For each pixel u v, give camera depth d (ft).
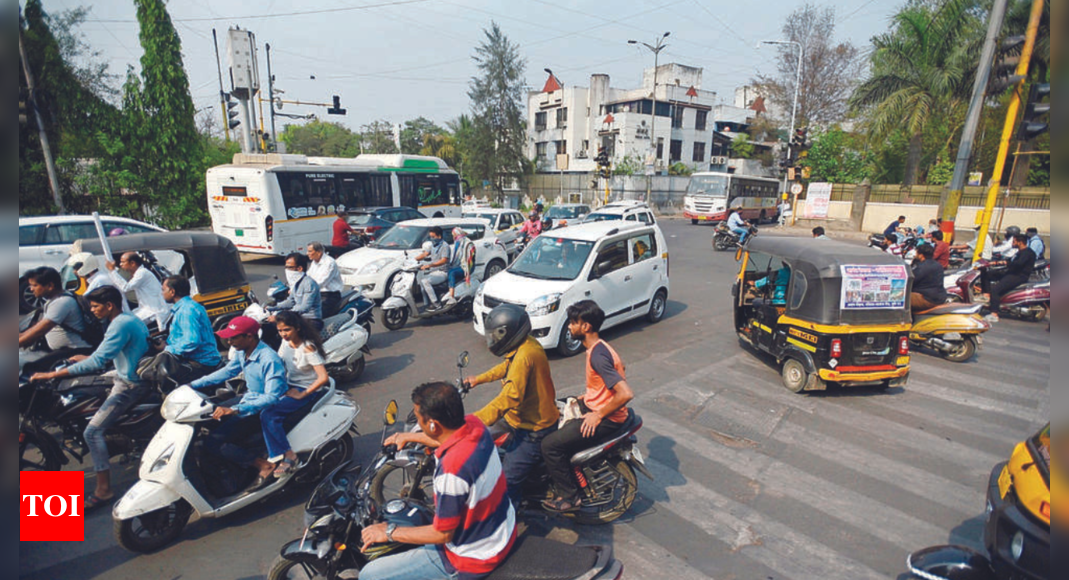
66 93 56.34
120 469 15.53
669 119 153.58
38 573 11.35
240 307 25.20
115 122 61.82
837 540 12.53
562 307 24.66
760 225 112.47
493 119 145.28
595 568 8.54
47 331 16.07
